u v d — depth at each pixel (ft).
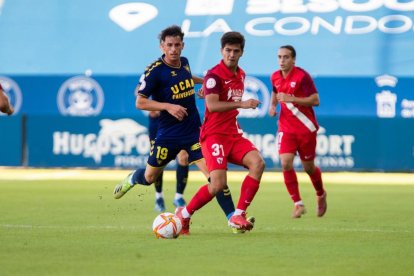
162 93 111.65
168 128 112.57
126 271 78.02
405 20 290.35
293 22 295.89
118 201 161.38
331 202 163.22
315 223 124.77
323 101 270.67
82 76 279.90
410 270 79.77
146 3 307.99
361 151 241.55
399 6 294.25
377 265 82.53
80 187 195.72
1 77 286.05
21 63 295.07
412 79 268.62
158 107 107.55
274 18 297.74
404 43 283.79
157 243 97.86
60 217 130.72
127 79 277.85
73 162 251.19
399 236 106.63
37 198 166.81
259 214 139.23
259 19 297.74
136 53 295.48
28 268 79.30
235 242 99.19
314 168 134.31
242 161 106.11
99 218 129.49
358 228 117.39
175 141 112.57
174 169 257.34
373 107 268.62
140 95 109.70
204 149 106.42
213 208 147.33
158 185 144.05
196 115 113.80
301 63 283.38
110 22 304.71
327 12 297.12
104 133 250.37
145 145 249.14
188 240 100.83
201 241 99.81
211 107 103.50
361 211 144.97
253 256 88.07
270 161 246.27
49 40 302.04
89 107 278.67
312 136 134.92
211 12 301.63
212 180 104.68
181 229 104.12
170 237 102.32
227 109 103.09
